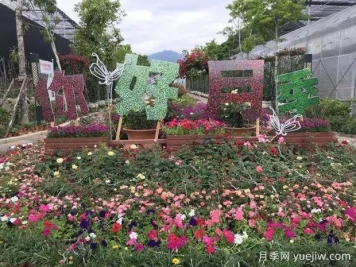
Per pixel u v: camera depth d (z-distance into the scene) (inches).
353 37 522.0
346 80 540.7
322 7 767.1
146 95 248.1
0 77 533.0
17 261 113.0
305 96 248.4
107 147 214.1
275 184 164.9
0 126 361.4
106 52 735.1
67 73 595.8
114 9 730.8
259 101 244.2
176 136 225.3
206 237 114.3
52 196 158.6
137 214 137.2
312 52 663.1
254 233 127.0
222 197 155.3
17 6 404.5
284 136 234.2
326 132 235.1
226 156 205.3
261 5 616.7
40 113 393.1
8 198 160.4
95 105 628.4
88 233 119.1
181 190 161.6
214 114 250.8
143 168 185.6
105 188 169.2
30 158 217.9
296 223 129.6
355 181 175.5
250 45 743.1
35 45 690.2
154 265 107.0
